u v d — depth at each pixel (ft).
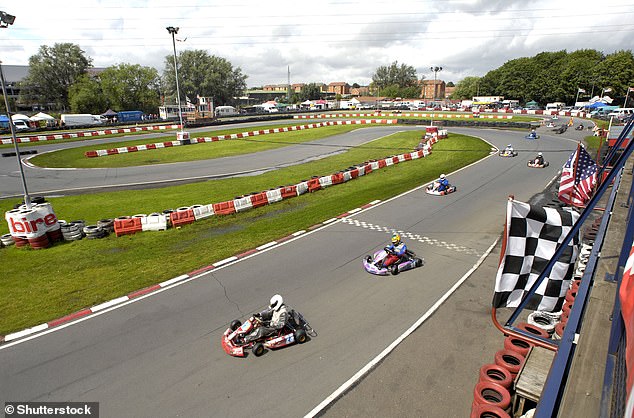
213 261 37.73
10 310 29.81
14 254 41.19
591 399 9.84
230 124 185.16
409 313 28.55
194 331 26.63
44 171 83.61
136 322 27.84
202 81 308.19
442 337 25.64
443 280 33.60
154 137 140.67
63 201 60.13
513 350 21.44
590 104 213.05
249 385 21.70
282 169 82.89
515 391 17.07
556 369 11.42
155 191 65.51
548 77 293.23
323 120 206.59
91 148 115.55
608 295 14.92
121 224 45.93
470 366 22.89
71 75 260.42
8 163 92.94
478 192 62.03
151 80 266.77
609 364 10.11
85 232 45.19
